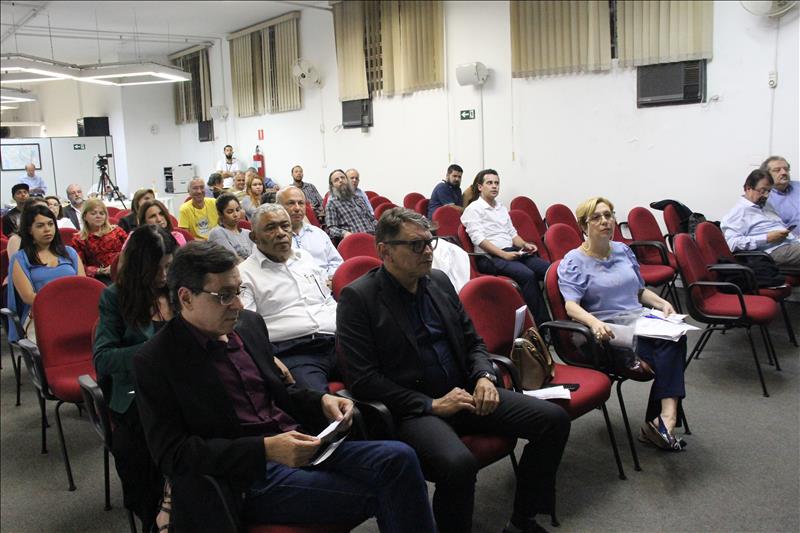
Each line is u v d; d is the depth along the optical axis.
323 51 9.08
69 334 2.73
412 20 7.54
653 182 5.64
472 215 4.77
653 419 2.74
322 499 1.61
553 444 2.03
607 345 2.57
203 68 11.82
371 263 2.98
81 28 10.10
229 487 1.55
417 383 2.07
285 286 2.64
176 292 1.60
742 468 2.55
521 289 4.38
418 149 7.80
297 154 9.99
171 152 13.34
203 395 1.61
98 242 4.21
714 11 5.10
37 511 2.41
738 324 3.32
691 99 5.29
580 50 5.95
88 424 3.21
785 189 4.56
